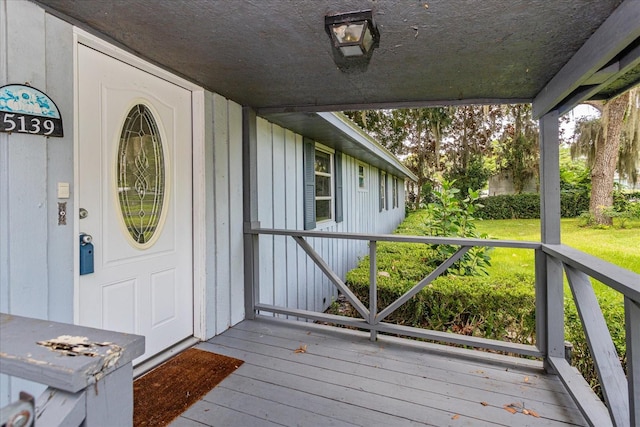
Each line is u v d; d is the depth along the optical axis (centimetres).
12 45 150
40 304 162
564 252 208
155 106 239
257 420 182
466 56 212
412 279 413
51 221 168
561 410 191
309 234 308
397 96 300
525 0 150
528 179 1401
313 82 265
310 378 225
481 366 242
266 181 398
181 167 264
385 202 1223
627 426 145
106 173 206
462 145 1419
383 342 281
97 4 160
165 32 187
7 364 67
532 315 320
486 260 429
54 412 60
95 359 64
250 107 333
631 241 528
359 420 182
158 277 245
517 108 1152
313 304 545
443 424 180
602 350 171
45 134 163
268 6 159
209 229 283
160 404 194
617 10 150
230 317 311
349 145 592
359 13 163
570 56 204
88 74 194
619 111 605
